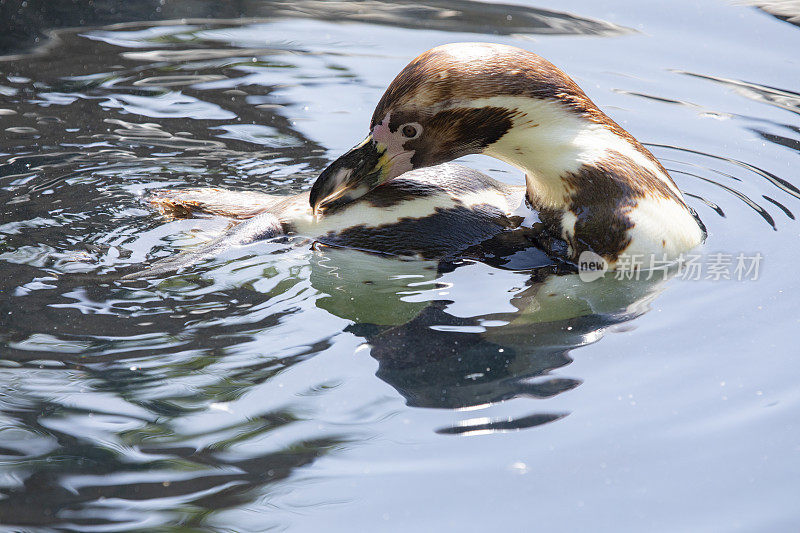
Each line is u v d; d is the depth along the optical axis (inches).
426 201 307.7
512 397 229.8
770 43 511.8
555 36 527.5
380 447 212.5
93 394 228.5
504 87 286.8
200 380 235.3
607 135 297.6
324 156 399.5
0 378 233.1
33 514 191.0
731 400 230.1
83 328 256.4
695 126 426.9
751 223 331.9
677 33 529.3
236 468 205.6
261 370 239.8
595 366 243.4
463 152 303.4
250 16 562.3
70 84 464.8
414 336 256.1
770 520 193.0
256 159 394.3
